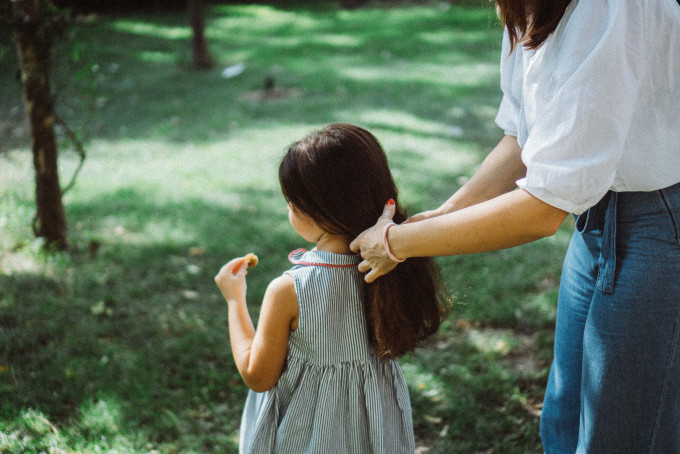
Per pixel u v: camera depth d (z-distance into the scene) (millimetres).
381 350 1586
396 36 12438
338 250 1593
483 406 2666
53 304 3479
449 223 1374
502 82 1760
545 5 1328
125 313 3441
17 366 2902
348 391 1594
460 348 3070
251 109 7895
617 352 1479
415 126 7047
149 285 3771
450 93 8438
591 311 1535
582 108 1244
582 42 1272
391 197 1595
